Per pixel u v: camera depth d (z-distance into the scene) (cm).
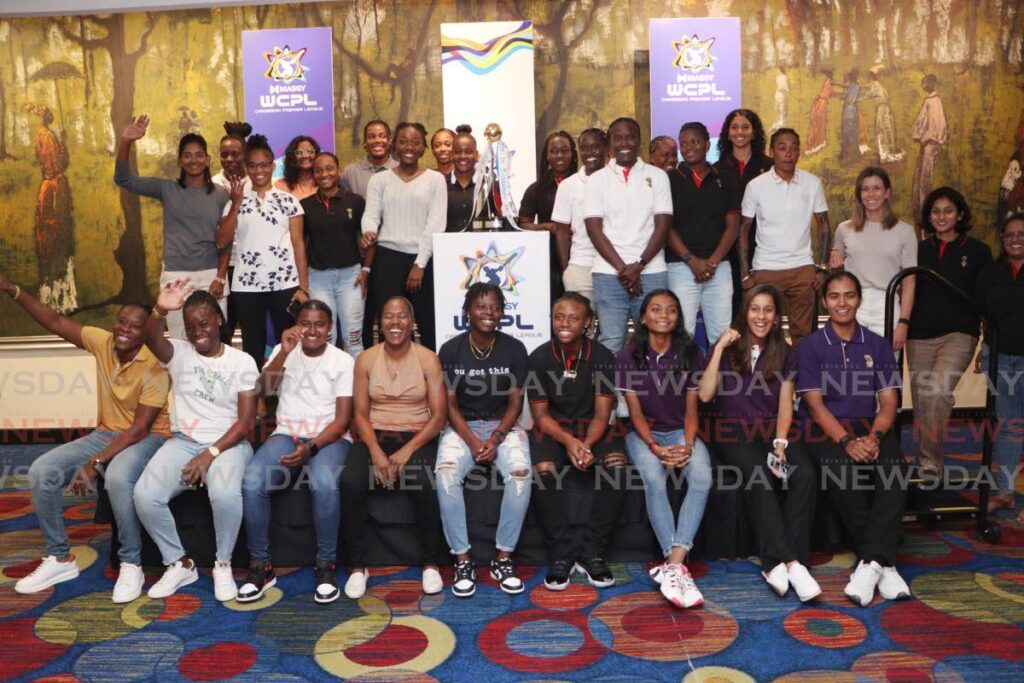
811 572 317
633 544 331
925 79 539
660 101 513
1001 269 376
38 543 362
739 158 462
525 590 307
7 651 265
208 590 312
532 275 372
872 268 406
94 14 545
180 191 442
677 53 510
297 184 493
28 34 547
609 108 545
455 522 311
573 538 318
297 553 331
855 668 246
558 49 542
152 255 558
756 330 325
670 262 417
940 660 250
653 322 326
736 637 267
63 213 557
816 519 332
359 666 253
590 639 268
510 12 541
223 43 547
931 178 545
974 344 389
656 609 289
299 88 520
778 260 420
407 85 548
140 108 552
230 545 308
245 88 521
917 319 397
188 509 327
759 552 310
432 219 432
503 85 511
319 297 446
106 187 556
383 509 329
